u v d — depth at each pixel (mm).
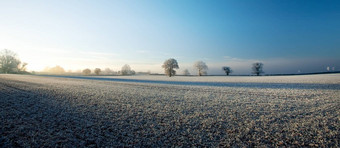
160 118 8422
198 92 18500
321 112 9172
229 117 8578
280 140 5727
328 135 6031
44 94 15461
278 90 19234
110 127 7035
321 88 19875
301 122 7574
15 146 5121
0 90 17188
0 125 6855
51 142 5461
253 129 6840
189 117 8609
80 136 6008
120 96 15258
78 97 14266
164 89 21547
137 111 9797
